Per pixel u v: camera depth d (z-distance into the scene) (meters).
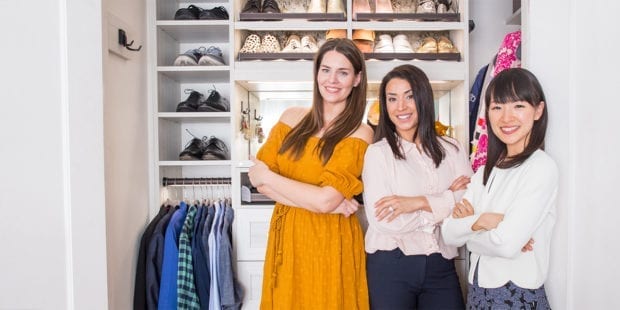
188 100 2.15
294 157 1.51
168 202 2.24
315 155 1.48
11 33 0.89
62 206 0.99
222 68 2.04
